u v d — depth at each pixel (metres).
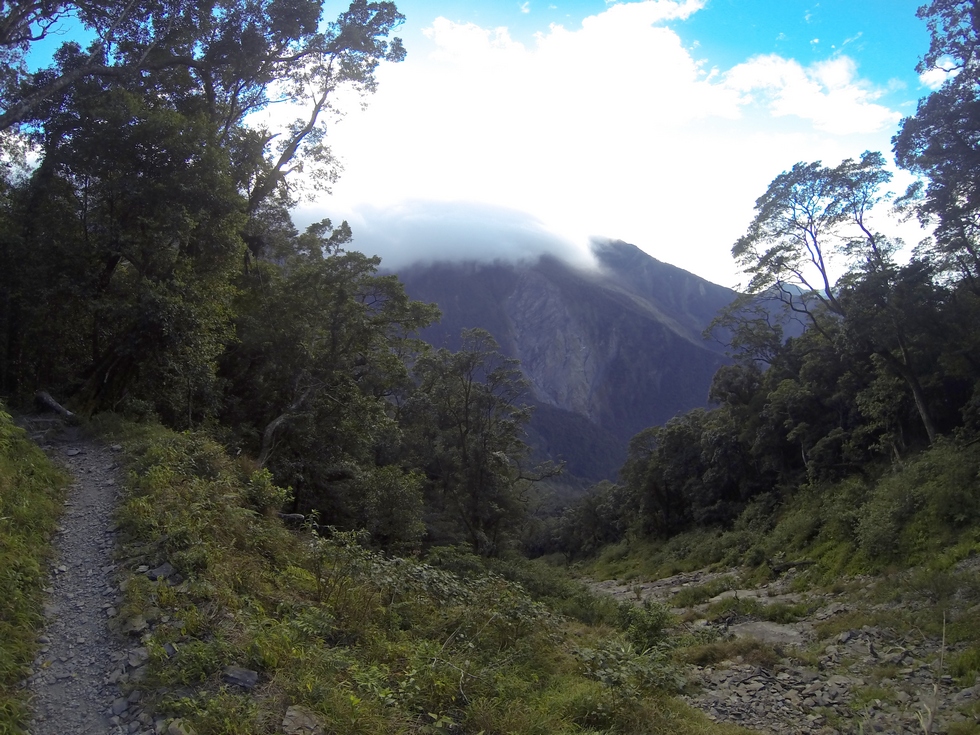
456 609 9.68
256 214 24.25
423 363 32.25
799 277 29.34
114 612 6.52
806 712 10.59
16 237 14.20
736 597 21.28
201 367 15.68
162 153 15.20
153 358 15.27
